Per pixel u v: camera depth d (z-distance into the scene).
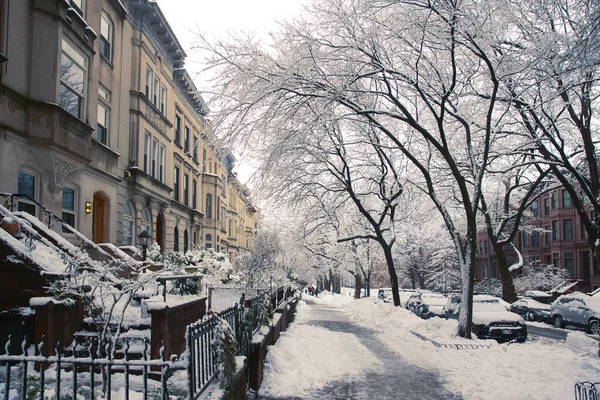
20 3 12.27
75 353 4.40
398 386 8.72
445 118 18.36
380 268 56.72
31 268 7.99
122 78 19.28
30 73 12.59
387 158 19.92
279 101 13.62
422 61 14.12
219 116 13.36
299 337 13.34
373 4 12.78
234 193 49.53
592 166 15.91
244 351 7.86
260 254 22.44
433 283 55.59
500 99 15.04
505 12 12.57
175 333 8.55
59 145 12.97
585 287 43.28
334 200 23.53
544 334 19.31
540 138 16.67
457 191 23.33
